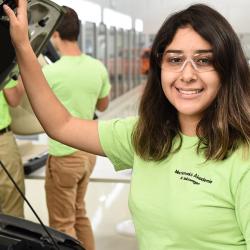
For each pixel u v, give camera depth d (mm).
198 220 1010
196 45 998
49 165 2531
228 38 989
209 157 1018
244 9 4391
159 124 1153
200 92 1027
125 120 1306
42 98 1267
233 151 999
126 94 9438
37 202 3752
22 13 1067
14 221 1166
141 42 10000
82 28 5672
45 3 1110
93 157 2596
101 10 6871
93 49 6422
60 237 1123
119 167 1328
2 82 1122
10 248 1102
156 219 1088
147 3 6941
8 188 2365
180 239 1051
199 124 1062
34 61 1183
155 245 1103
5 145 2357
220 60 988
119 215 3564
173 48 1033
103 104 2746
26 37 1104
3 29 1035
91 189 4172
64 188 2543
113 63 8211
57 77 2332
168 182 1080
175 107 1095
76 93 2393
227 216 996
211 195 1004
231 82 1007
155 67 1164
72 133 1315
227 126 1007
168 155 1109
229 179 986
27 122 2561
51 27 1187
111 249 3004
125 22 8938
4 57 1058
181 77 1030
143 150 1150
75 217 2689
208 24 985
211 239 1017
